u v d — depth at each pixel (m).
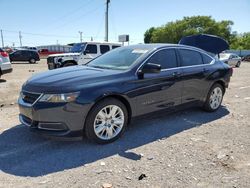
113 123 4.78
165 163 4.07
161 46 5.67
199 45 10.80
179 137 5.10
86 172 3.77
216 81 6.71
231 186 3.52
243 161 4.21
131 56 5.43
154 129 5.50
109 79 4.69
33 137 4.96
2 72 12.45
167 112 5.70
